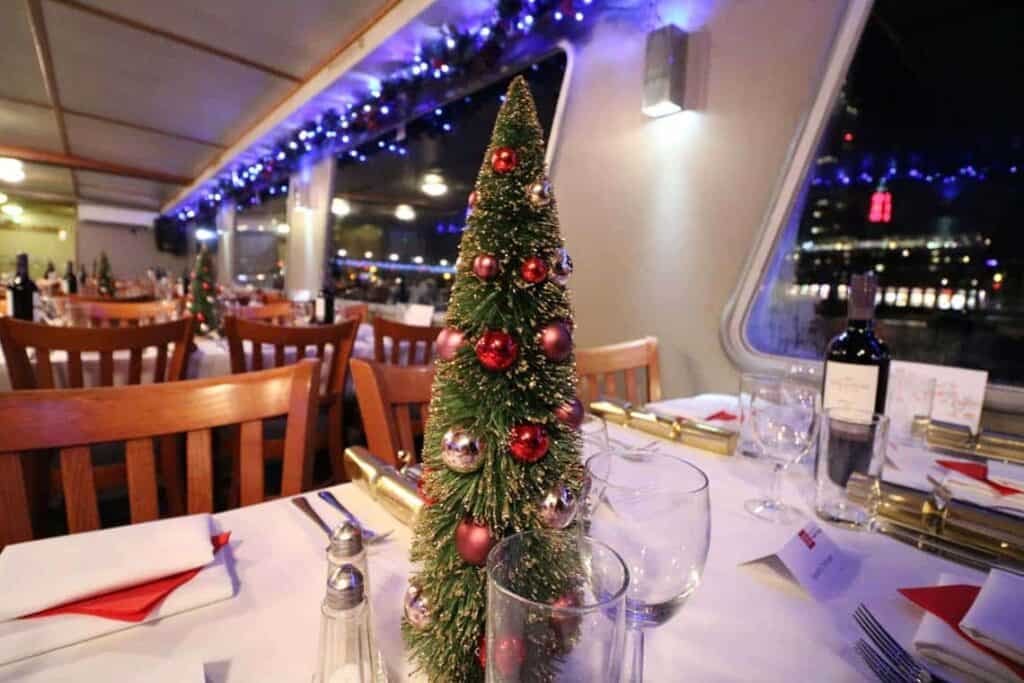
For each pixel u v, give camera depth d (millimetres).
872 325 1007
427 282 4438
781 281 2055
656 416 1169
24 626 455
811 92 1858
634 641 429
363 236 5391
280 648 460
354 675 365
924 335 1696
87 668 421
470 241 450
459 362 445
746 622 509
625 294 2580
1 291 3422
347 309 4148
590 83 2713
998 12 1561
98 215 12070
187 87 4449
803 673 443
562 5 2545
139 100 4809
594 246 2725
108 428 761
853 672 444
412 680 425
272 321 3701
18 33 3523
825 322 1949
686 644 476
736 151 2104
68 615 471
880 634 482
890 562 629
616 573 362
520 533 386
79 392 756
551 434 444
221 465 1934
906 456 1067
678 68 2213
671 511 457
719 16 2139
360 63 3582
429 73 3562
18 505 695
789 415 873
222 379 878
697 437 1073
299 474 917
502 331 432
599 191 2678
